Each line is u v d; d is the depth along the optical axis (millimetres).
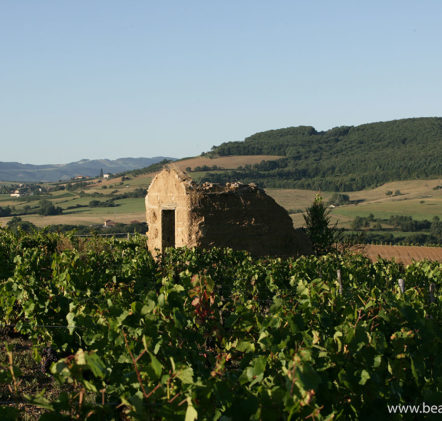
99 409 4129
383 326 5930
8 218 99312
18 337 9719
